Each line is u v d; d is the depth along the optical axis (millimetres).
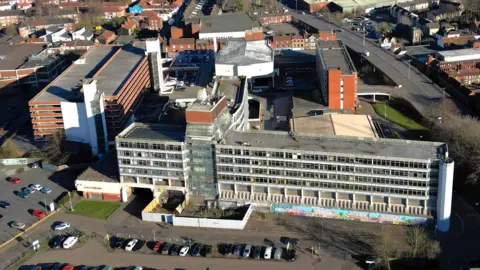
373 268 184750
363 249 196375
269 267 189375
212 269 189750
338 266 188250
